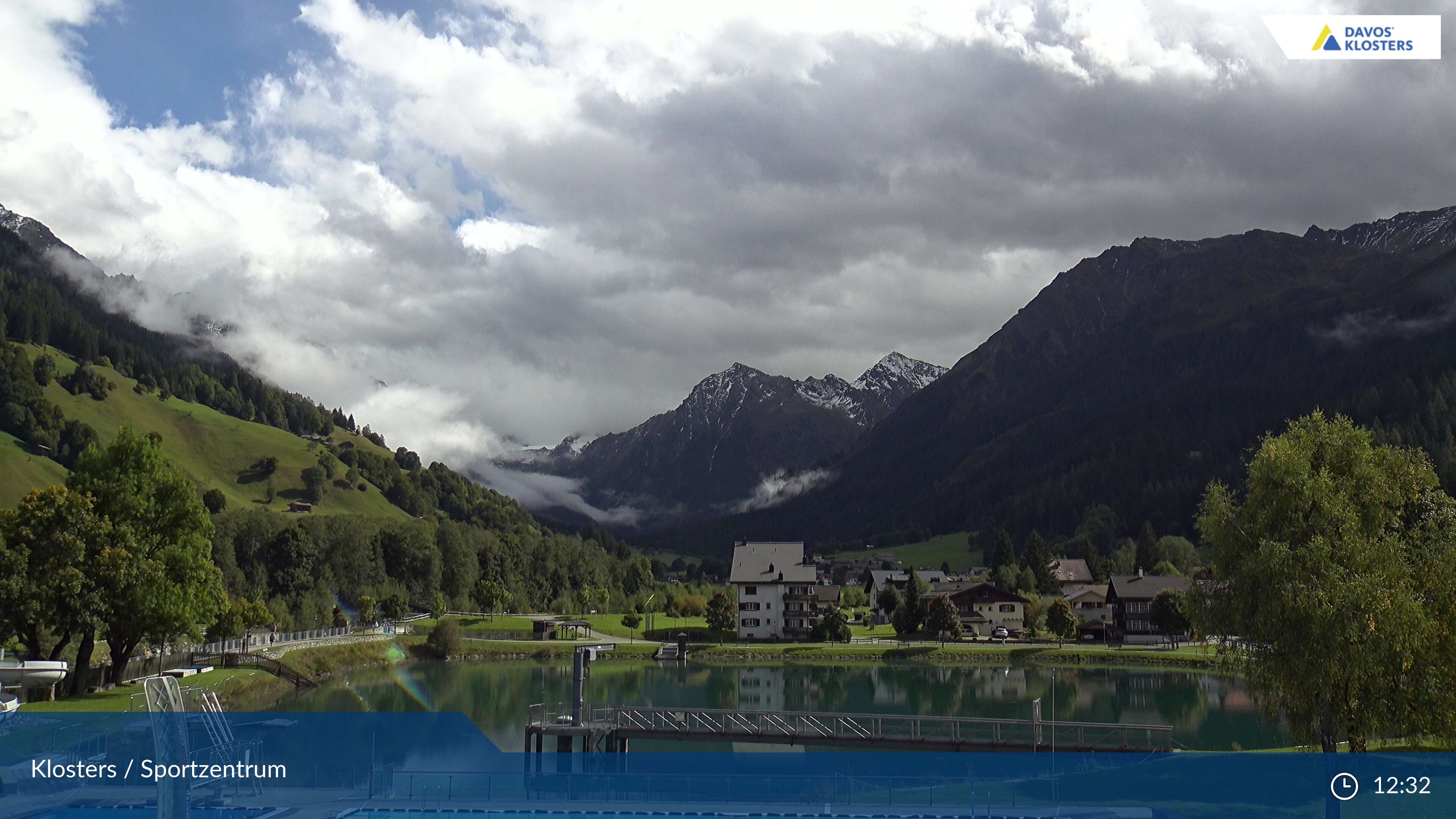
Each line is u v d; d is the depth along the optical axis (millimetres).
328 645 140875
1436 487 48156
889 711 103312
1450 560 45062
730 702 111438
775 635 196750
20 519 78625
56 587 76188
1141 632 195625
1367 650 42531
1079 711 103438
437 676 139500
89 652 82062
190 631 85188
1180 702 110312
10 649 87250
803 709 105125
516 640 186875
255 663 117438
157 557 83000
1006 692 121625
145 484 83750
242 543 186750
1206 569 49281
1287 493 45688
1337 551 44344
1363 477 46219
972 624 197625
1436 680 44031
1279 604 43875
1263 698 48156
